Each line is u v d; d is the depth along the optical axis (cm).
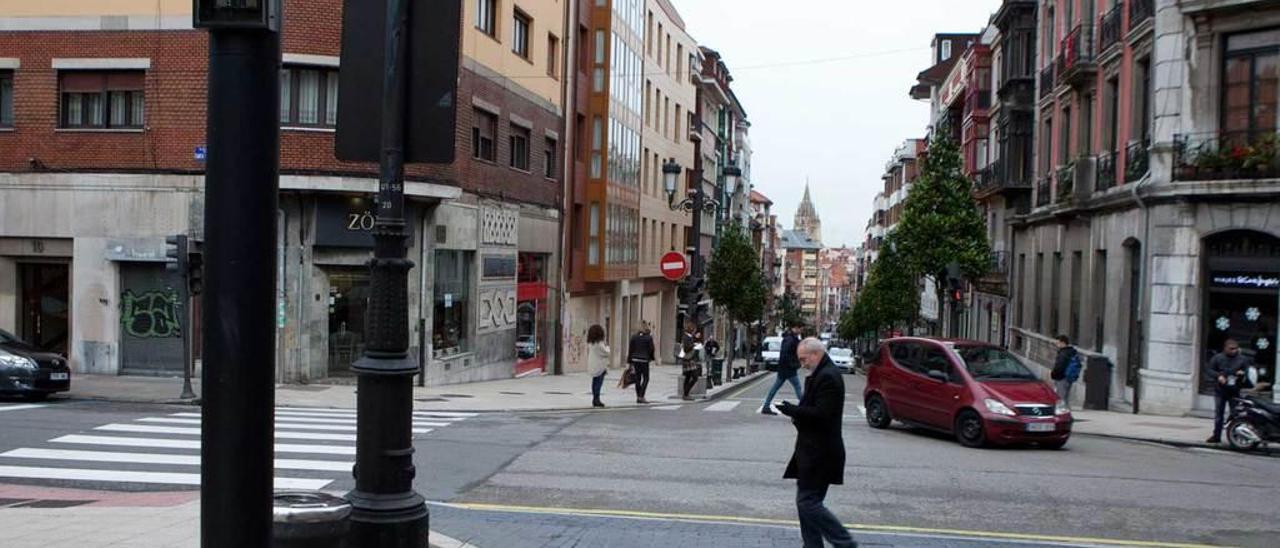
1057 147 2991
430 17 597
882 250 4962
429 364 2309
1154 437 1719
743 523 902
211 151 330
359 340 2177
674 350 5638
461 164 2445
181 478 1052
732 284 4153
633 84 4175
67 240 2125
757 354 5544
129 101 2119
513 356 2948
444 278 2423
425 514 601
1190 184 1962
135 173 2088
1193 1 1972
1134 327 2255
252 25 324
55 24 2105
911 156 7944
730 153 7812
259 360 333
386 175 596
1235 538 906
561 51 3362
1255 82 1933
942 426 1591
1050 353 3000
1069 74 2673
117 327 2122
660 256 5106
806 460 721
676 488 1080
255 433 332
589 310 3928
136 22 2086
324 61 2048
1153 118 2089
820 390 720
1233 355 1652
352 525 579
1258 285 1941
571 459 1260
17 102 2123
